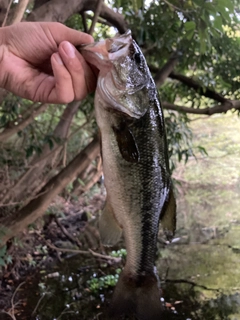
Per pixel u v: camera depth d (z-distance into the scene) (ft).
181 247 4.01
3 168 3.63
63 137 3.95
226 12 1.97
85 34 1.18
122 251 3.89
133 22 2.96
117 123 1.22
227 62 3.63
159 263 3.68
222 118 6.98
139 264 1.50
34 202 3.05
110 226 1.42
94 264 3.77
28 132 3.90
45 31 1.18
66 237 4.26
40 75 1.24
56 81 1.10
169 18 2.82
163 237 4.21
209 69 3.67
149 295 1.54
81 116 5.31
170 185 1.46
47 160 4.02
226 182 5.68
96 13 2.27
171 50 3.35
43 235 4.20
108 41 1.16
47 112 4.46
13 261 3.57
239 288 3.19
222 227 4.45
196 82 3.66
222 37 3.18
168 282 3.34
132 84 1.20
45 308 3.06
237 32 3.73
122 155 1.24
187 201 5.26
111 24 3.26
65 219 4.69
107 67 1.13
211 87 3.75
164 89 4.05
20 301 3.15
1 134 3.12
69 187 5.02
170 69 3.34
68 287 3.36
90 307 3.06
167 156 1.42
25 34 1.19
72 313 2.99
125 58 1.17
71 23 3.49
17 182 3.47
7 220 3.03
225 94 3.92
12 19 1.61
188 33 2.22
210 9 1.99
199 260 3.72
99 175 5.36
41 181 4.06
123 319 2.34
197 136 6.71
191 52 3.24
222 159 6.24
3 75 1.23
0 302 3.12
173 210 1.48
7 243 3.50
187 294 3.16
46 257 3.85
